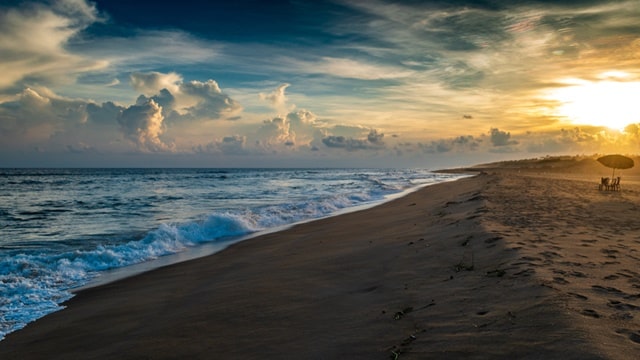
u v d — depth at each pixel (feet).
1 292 23.94
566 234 28.04
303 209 62.39
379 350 12.65
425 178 197.26
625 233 28.94
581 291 15.16
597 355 9.97
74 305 21.99
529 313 13.32
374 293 19.24
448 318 14.28
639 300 14.14
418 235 33.40
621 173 238.89
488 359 10.72
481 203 48.06
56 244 39.14
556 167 310.45
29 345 16.79
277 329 15.89
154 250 36.01
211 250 36.94
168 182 161.48
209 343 15.25
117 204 76.33
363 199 83.35
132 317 19.54
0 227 49.26
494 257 22.31
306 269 25.93
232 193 103.09
